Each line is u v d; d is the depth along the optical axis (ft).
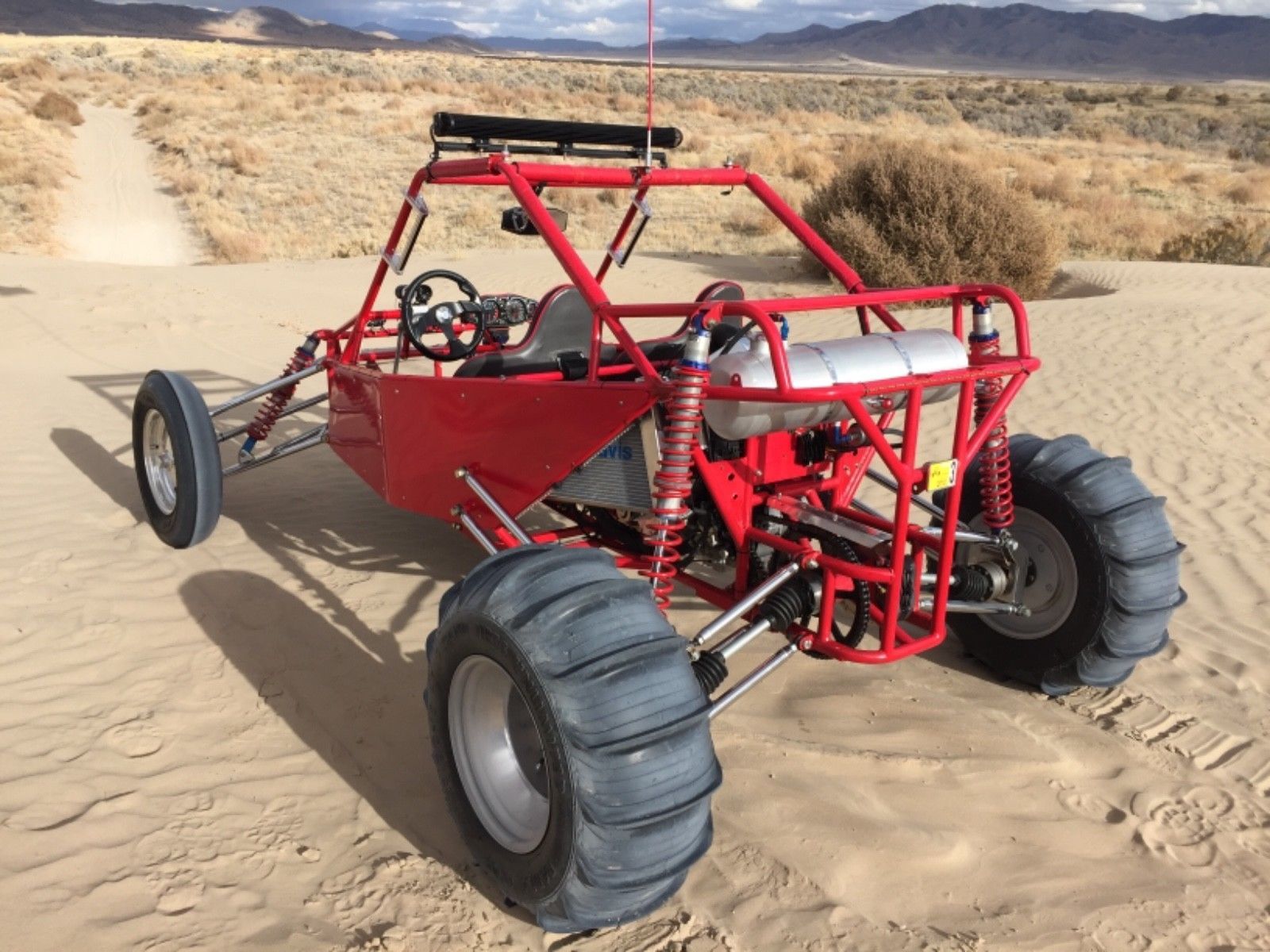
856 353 11.85
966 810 12.52
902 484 11.83
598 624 9.86
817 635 12.75
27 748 13.16
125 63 214.69
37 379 34.17
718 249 77.66
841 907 10.82
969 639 16.06
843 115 194.90
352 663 15.79
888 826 12.12
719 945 10.32
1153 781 13.20
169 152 118.11
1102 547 14.06
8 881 10.77
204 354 40.37
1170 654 16.79
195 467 19.11
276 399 21.43
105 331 43.60
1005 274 58.95
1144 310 43.50
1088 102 268.00
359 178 106.93
